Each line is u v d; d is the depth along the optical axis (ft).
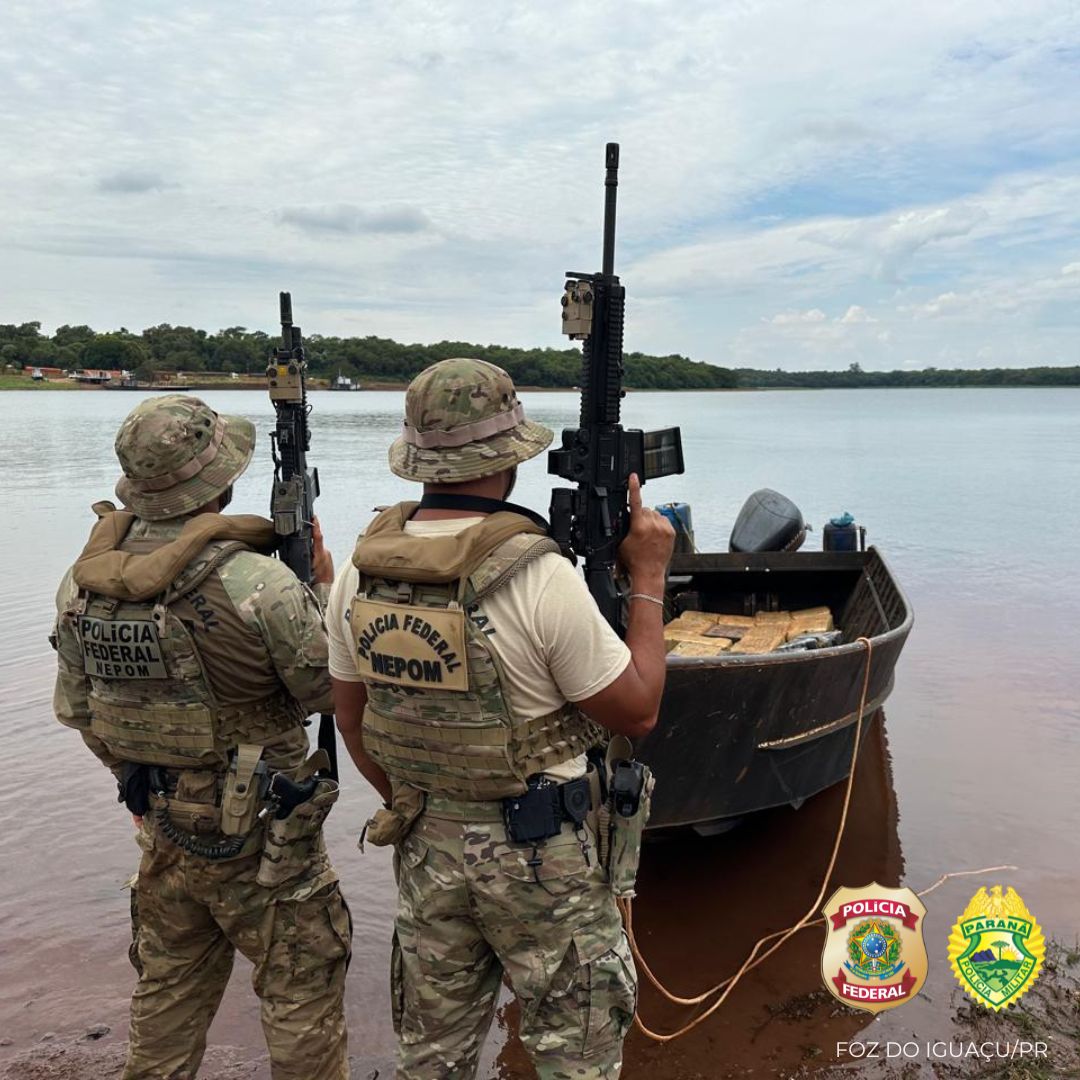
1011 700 24.39
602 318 7.89
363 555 7.24
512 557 6.77
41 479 75.97
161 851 8.57
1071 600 36.50
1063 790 18.89
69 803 18.40
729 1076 11.20
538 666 6.88
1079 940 13.64
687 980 13.16
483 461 7.10
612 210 8.04
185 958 8.91
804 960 13.57
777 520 29.91
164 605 8.01
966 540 51.96
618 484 7.86
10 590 36.58
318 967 8.80
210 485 8.48
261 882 8.29
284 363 10.50
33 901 14.93
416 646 6.93
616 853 7.38
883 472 95.09
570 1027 7.21
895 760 20.54
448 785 7.12
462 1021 7.61
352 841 17.22
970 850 16.51
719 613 28.04
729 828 16.65
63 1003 12.42
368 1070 11.23
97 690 8.53
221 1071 11.12
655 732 14.65
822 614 25.02
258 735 8.46
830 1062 11.38
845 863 16.24
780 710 15.69
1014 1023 11.92
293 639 8.23
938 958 13.33
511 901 7.11
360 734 8.21
